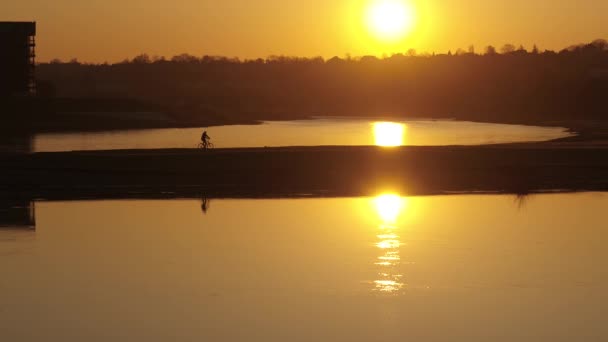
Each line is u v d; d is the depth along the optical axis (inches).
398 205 3499.0
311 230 2883.9
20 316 1836.9
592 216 3191.4
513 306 1894.7
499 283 2102.6
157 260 2402.8
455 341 1652.3
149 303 1937.7
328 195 3828.7
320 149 5442.9
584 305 1902.1
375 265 2310.5
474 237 2736.2
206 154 5049.2
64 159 4813.0
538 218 3139.8
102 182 4222.4
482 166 4768.7
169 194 3885.3
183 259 2415.1
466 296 1983.3
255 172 4507.9
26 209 3425.2
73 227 2974.9
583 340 1656.0
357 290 2041.1
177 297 1987.0
